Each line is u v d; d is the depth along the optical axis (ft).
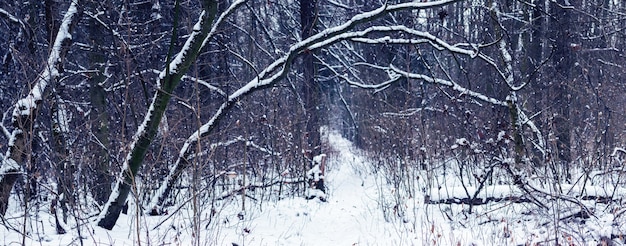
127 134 26.08
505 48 29.50
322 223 26.71
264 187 31.14
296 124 36.70
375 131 45.03
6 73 25.82
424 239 21.20
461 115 32.71
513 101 28.12
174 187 27.76
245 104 34.65
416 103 44.57
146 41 29.43
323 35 24.00
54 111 20.25
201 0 26.94
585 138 31.81
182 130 30.63
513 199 23.52
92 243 17.53
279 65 24.39
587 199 23.18
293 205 30.30
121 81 25.82
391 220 25.39
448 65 53.88
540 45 37.58
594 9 38.91
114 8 24.39
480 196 25.49
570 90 35.65
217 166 30.22
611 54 46.09
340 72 51.01
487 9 31.32
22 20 21.47
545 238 18.56
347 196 35.32
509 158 25.96
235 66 41.52
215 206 27.99
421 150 30.99
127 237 19.85
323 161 34.60
